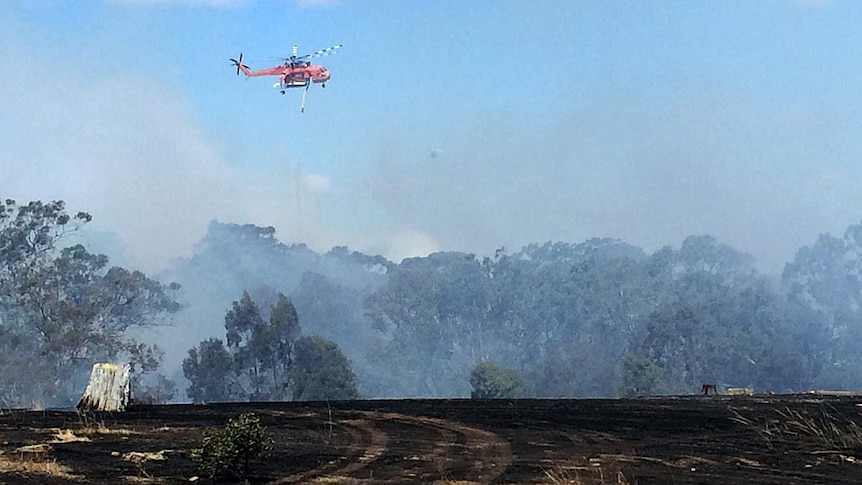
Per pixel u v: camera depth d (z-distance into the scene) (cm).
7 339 6631
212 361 6994
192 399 7056
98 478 857
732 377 8531
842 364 9088
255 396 6838
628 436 1188
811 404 1612
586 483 862
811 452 1061
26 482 829
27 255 7238
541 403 1645
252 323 7175
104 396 1473
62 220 7356
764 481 882
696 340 8600
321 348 6675
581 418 1385
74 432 1169
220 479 866
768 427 1272
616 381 8631
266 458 986
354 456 1008
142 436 1143
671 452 1055
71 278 7362
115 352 6725
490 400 1750
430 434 1202
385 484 848
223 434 890
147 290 8069
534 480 873
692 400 1734
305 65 6956
